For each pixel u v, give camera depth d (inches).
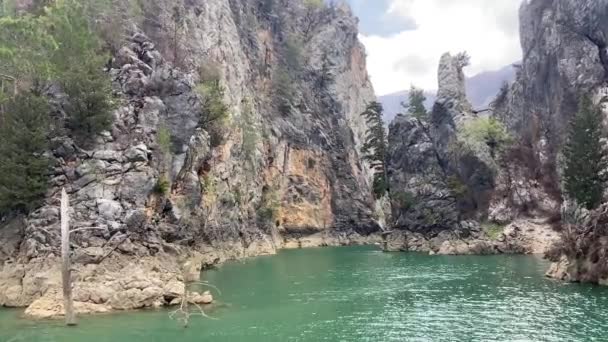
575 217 2842.0
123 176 1921.8
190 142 2460.6
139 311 1521.9
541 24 3875.5
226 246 3238.2
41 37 1913.1
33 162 1766.7
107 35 2389.3
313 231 4854.8
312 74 5674.2
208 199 2942.9
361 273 2476.6
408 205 3887.8
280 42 5575.8
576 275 2022.6
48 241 1689.2
